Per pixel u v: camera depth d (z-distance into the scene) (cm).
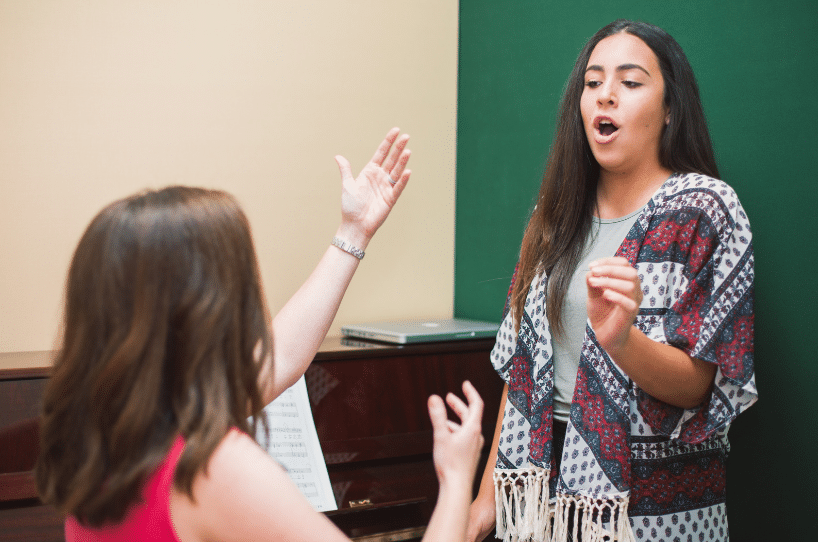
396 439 193
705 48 173
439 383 203
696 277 117
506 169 239
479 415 81
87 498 69
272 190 226
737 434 167
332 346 201
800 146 153
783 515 157
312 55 230
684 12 178
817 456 150
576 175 137
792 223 155
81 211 201
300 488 168
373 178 118
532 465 132
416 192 254
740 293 116
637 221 125
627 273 97
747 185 164
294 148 229
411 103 251
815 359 151
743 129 165
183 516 71
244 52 219
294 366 109
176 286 73
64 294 78
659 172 131
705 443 125
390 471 188
